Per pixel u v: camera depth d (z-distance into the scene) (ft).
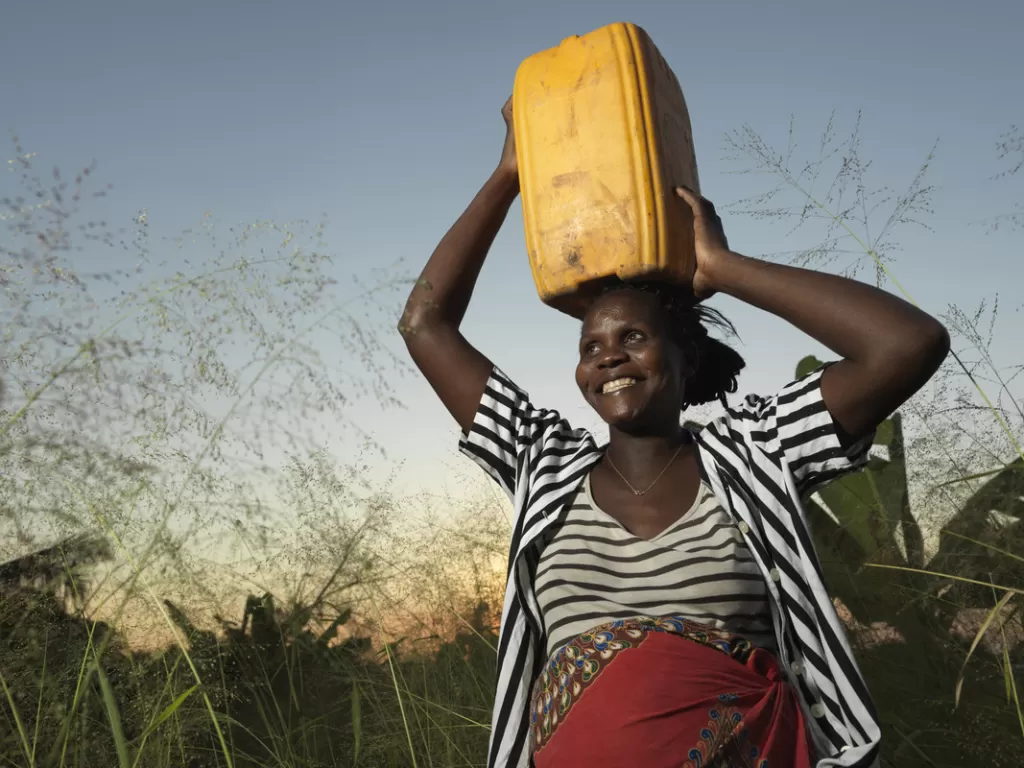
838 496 12.14
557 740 6.12
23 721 6.74
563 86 7.30
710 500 6.72
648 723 5.85
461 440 7.70
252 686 9.14
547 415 7.89
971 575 10.73
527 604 6.92
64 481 6.74
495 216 8.38
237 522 7.31
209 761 8.63
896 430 12.21
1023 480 10.89
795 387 6.80
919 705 10.23
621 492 6.98
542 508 6.97
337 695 10.77
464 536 12.05
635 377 6.99
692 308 7.54
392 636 11.16
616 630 6.22
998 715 9.64
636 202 6.97
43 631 6.81
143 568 6.92
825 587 6.29
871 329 6.31
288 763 8.73
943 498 11.26
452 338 8.05
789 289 6.62
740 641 6.21
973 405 9.72
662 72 7.32
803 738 6.00
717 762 5.76
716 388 8.03
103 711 7.23
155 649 7.79
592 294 7.37
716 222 7.15
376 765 9.95
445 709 10.21
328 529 8.56
